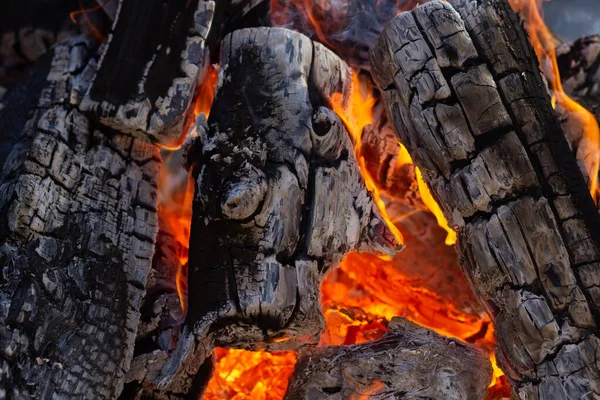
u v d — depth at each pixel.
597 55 1.23
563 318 1.00
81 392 1.00
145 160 1.08
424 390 1.02
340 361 1.04
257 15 1.13
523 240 1.01
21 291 0.99
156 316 1.08
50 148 1.03
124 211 1.05
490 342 1.21
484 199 1.02
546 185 1.02
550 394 0.99
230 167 1.02
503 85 1.03
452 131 1.03
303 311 1.02
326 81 1.08
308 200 1.04
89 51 1.08
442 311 1.24
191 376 1.07
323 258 1.04
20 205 1.00
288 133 1.04
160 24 1.05
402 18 1.05
